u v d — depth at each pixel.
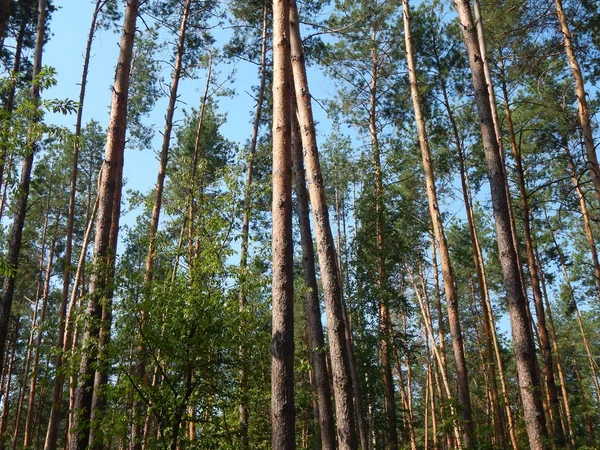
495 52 15.35
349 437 8.02
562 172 18.91
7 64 16.19
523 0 13.13
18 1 15.80
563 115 15.38
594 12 12.87
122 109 10.06
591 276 24.19
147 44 18.22
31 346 8.22
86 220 23.88
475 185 20.31
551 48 13.57
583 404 24.80
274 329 6.68
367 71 20.09
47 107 7.13
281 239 7.05
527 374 7.92
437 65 18.67
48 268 23.73
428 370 26.55
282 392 6.31
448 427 11.27
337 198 23.23
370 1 19.14
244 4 18.12
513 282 8.35
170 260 8.73
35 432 28.11
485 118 9.31
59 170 24.06
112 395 7.21
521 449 18.98
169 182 20.56
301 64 10.29
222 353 7.74
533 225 22.23
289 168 7.48
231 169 9.36
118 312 7.45
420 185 21.98
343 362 8.48
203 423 7.87
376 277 17.53
